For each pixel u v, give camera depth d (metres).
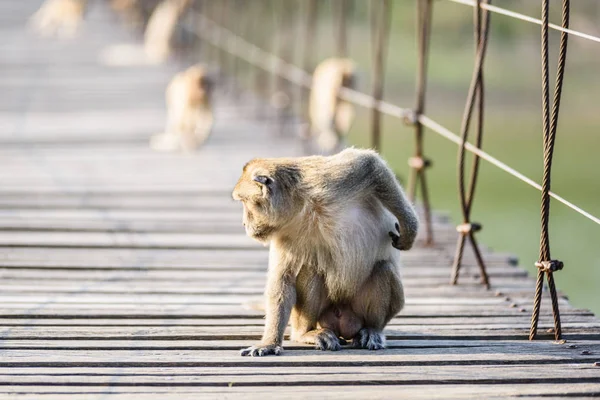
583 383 5.94
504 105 30.08
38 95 20.36
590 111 29.09
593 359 6.38
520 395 5.68
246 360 6.30
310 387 5.83
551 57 28.23
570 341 6.87
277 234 6.59
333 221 6.43
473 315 7.57
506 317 7.52
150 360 6.27
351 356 6.39
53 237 10.02
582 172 24.39
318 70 17.36
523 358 6.38
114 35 30.08
